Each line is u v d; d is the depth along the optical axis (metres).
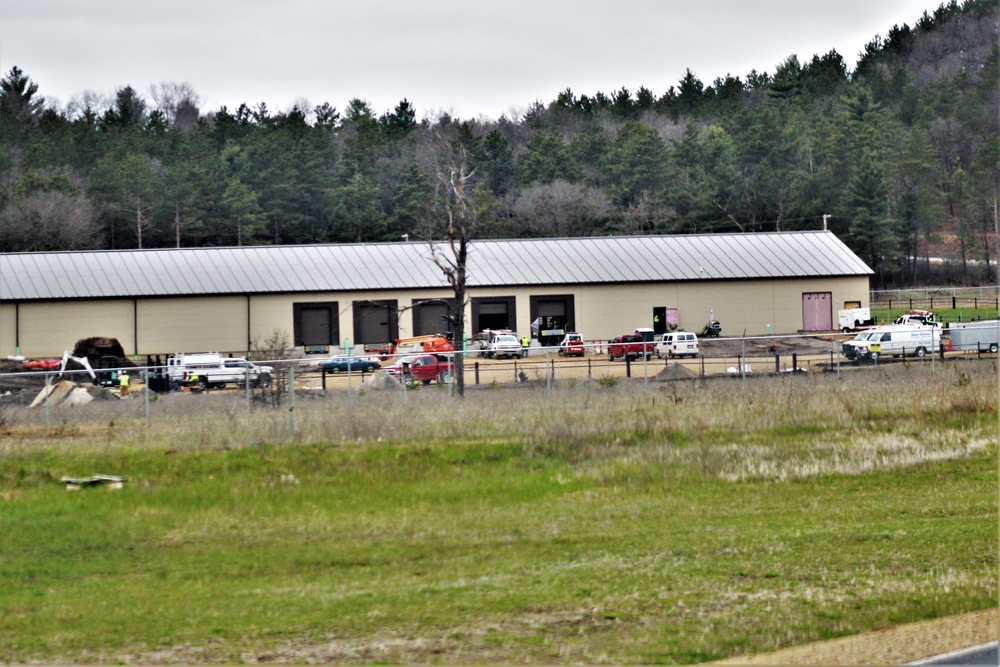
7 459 36.56
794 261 107.75
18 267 98.88
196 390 68.50
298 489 33.91
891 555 25.42
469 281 101.44
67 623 21.12
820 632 19.64
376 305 94.38
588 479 35.06
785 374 65.19
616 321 103.38
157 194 161.62
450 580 23.89
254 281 99.06
